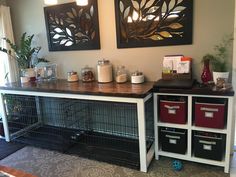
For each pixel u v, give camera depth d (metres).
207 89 2.01
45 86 2.71
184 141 2.22
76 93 2.35
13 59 3.39
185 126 2.16
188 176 2.06
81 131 3.13
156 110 2.25
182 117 2.16
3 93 2.92
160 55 2.51
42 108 3.43
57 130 3.29
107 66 2.70
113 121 2.94
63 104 3.21
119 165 2.31
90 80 2.87
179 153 2.27
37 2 3.12
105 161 2.40
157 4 2.38
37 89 2.61
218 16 2.16
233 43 2.13
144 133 2.08
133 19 2.53
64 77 3.22
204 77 2.21
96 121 3.07
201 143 2.13
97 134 3.05
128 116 2.81
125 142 2.82
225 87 1.99
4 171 1.45
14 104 3.13
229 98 1.91
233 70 2.16
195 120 2.11
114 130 2.97
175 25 2.35
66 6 2.90
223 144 2.13
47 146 2.82
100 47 2.82
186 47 2.36
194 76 2.39
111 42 2.74
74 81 2.96
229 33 2.15
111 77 2.77
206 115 2.04
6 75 3.35
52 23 3.07
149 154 2.31
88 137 3.02
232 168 2.14
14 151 2.75
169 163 2.30
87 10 2.77
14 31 3.45
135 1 2.47
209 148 2.11
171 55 2.44
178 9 2.30
